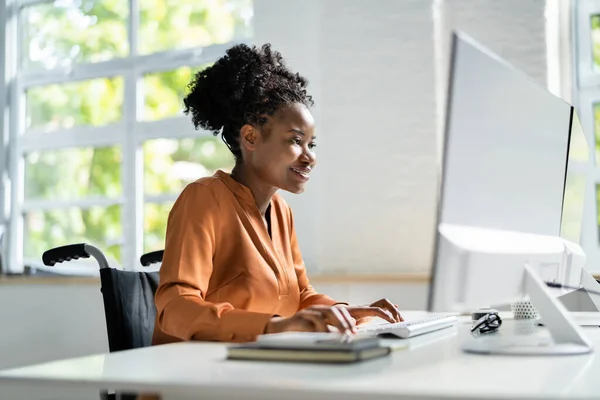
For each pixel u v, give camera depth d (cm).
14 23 380
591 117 294
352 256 286
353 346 95
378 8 288
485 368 90
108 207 354
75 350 319
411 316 190
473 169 100
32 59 376
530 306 167
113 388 86
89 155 361
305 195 293
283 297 159
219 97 166
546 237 121
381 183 284
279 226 169
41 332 326
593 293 156
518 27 275
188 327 129
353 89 289
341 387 76
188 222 144
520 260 110
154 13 353
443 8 287
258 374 86
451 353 107
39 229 368
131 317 158
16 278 332
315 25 296
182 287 137
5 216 372
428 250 277
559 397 69
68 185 364
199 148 338
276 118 162
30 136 372
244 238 150
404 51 283
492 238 104
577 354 103
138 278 165
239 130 164
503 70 106
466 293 99
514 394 70
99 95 361
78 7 369
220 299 147
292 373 86
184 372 90
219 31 338
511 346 108
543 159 120
